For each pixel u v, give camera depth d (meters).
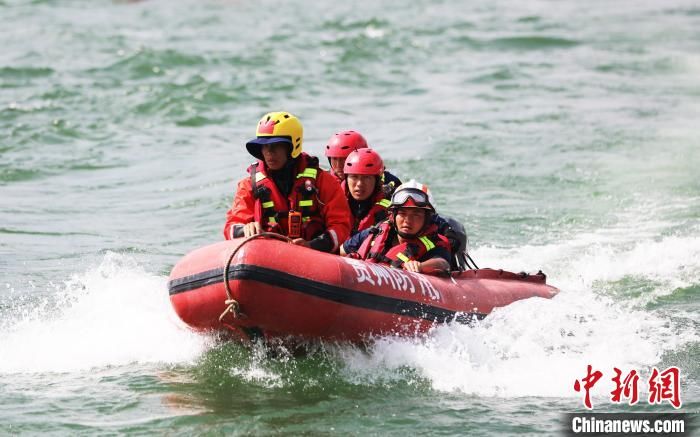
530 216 44.34
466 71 84.19
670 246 39.22
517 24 108.56
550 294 31.19
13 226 41.50
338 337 25.30
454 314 27.25
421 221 28.05
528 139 59.50
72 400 23.48
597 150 56.62
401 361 25.75
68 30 101.12
